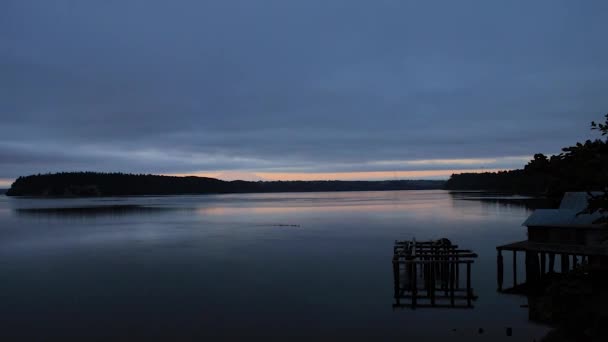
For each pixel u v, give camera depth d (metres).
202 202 180.00
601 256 24.05
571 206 27.19
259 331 20.72
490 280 30.00
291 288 28.72
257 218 92.56
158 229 69.88
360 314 23.02
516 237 53.94
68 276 32.97
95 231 66.69
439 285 28.84
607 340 11.94
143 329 21.14
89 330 21.05
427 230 64.00
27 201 198.50
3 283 30.77
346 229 68.06
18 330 21.08
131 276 32.81
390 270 34.62
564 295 13.91
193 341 19.59
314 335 20.12
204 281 30.95
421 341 19.20
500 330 20.11
